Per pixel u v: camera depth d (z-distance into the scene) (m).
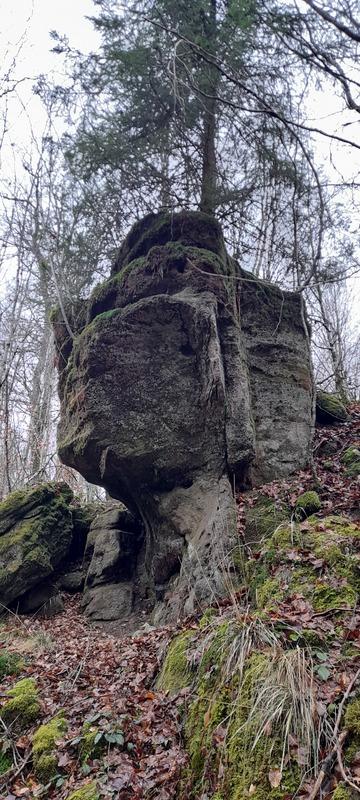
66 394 8.04
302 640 3.45
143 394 7.14
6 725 4.45
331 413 8.33
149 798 3.17
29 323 16.14
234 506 6.20
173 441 6.97
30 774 3.90
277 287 8.47
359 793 2.49
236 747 3.00
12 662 5.77
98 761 3.65
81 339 7.70
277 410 7.39
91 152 8.48
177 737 3.55
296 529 4.84
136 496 7.60
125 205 9.27
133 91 8.28
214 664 3.72
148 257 7.88
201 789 3.05
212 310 7.15
